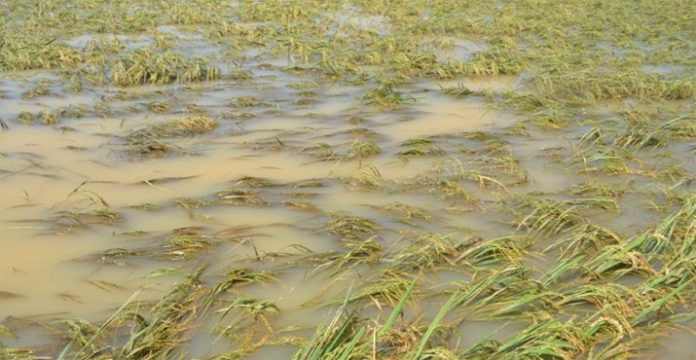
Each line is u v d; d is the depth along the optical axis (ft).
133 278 19.89
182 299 18.38
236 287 19.26
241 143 30.94
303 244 21.83
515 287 18.56
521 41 54.13
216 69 42.55
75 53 46.03
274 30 56.18
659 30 55.88
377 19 64.23
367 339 16.17
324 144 30.27
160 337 16.81
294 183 26.45
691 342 16.75
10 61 43.98
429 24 58.80
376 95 38.09
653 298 18.19
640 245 20.54
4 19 57.82
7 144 30.94
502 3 71.56
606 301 17.83
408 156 29.45
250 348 16.48
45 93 38.78
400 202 24.94
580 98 38.47
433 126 34.19
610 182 26.94
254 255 21.03
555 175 27.84
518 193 25.43
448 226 23.00
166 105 36.42
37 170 27.81
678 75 42.19
